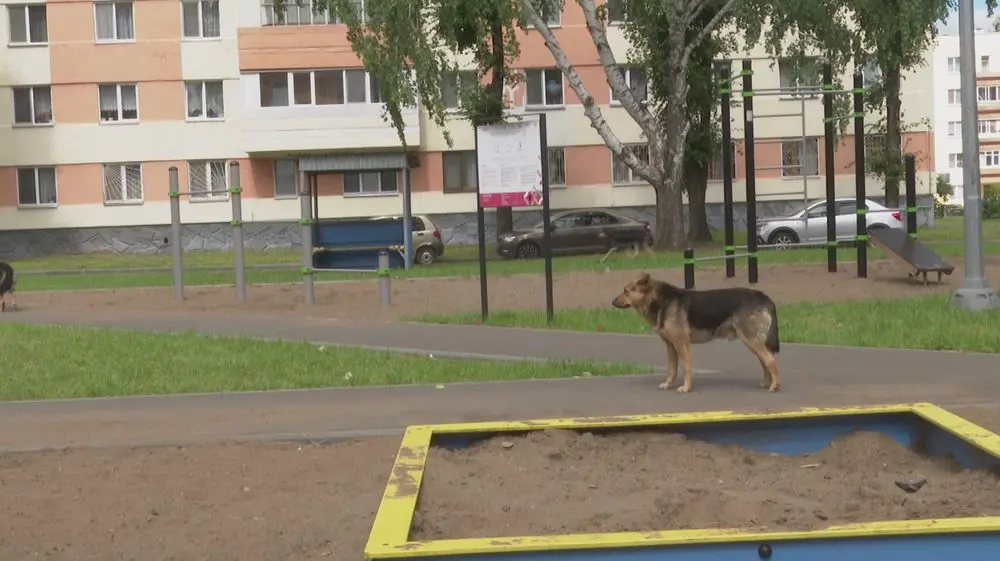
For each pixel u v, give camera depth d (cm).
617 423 750
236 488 741
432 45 2909
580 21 4475
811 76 3322
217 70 4434
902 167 3950
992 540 436
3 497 727
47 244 4497
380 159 3428
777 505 591
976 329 1378
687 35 3331
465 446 741
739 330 1045
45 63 4444
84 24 4441
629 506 600
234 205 2089
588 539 436
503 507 602
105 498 720
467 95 3512
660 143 3080
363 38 2838
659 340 1438
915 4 2959
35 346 1456
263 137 4353
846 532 433
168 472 787
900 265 2123
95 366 1284
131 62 4444
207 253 4319
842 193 4672
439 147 4484
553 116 4512
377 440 875
